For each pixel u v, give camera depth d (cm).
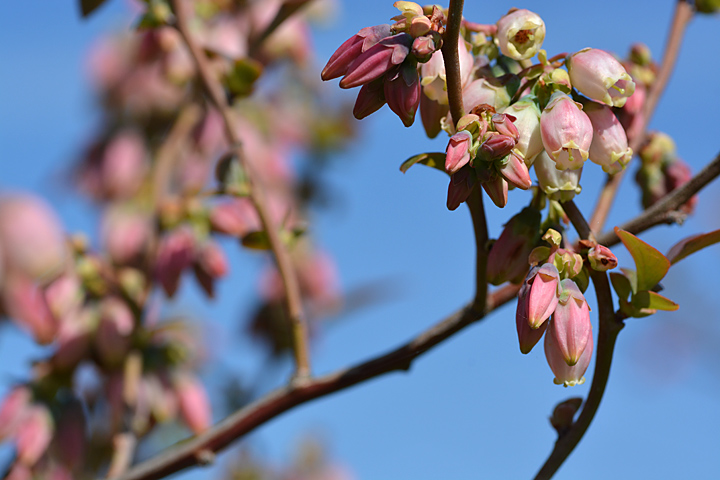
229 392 39
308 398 28
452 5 23
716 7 29
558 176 24
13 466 31
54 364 32
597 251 24
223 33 40
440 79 24
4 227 37
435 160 25
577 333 23
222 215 33
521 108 24
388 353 27
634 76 29
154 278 33
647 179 29
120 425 32
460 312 27
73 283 32
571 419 25
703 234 25
